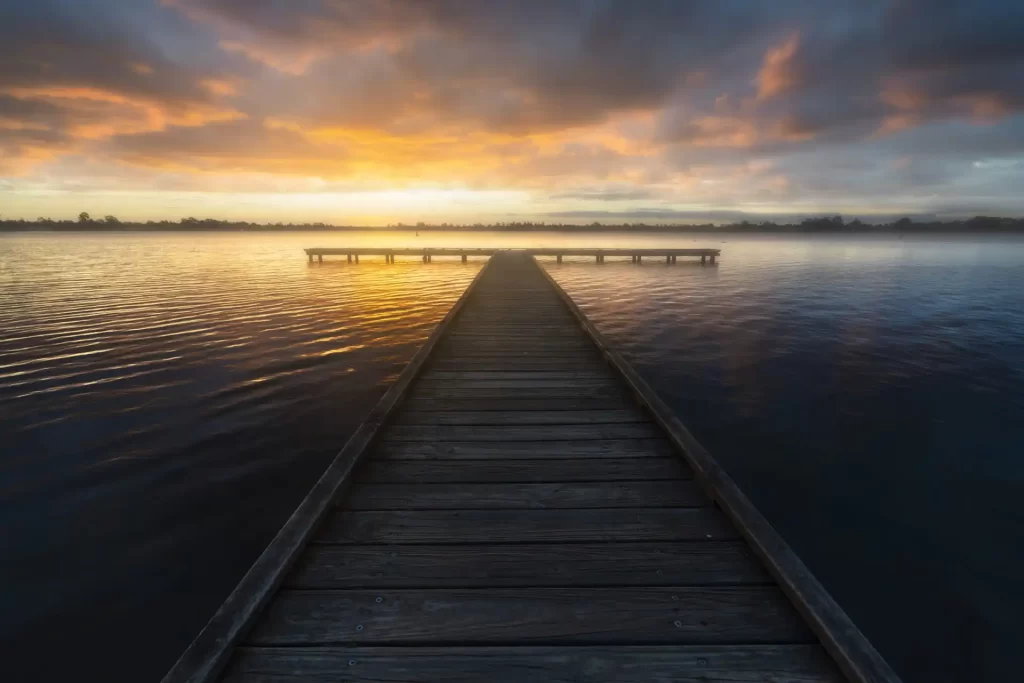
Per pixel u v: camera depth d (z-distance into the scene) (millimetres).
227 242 61938
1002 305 14875
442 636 1688
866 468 5184
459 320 7738
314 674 1540
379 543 2203
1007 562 3789
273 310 13281
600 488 2701
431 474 2857
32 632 2949
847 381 7859
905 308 14398
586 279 21609
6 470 4820
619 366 4719
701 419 6406
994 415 6488
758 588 1918
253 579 1835
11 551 3646
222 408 6461
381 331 10945
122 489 4512
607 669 1564
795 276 22969
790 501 4605
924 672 2900
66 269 24266
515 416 3789
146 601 3205
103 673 2711
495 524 2354
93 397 6789
